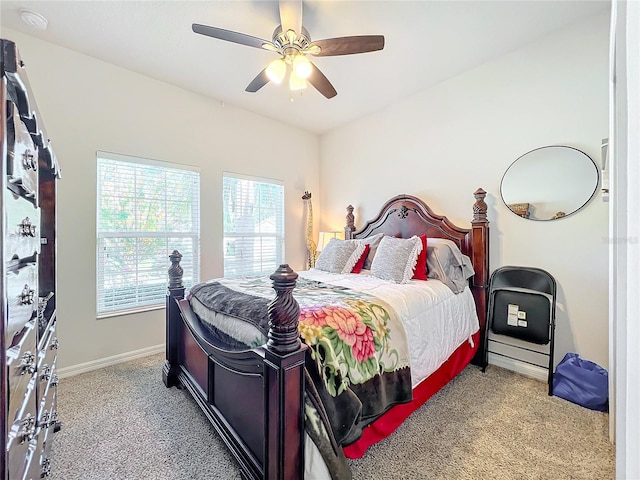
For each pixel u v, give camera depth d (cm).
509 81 255
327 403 123
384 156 360
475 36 232
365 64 268
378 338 156
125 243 281
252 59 260
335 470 116
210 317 187
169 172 309
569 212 226
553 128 233
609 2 199
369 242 315
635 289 56
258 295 181
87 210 257
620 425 78
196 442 166
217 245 343
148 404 203
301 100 339
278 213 406
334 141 425
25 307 98
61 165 244
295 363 114
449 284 242
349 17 209
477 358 260
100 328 264
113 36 230
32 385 108
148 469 147
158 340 298
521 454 154
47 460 134
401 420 170
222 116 344
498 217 264
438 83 303
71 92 248
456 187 293
